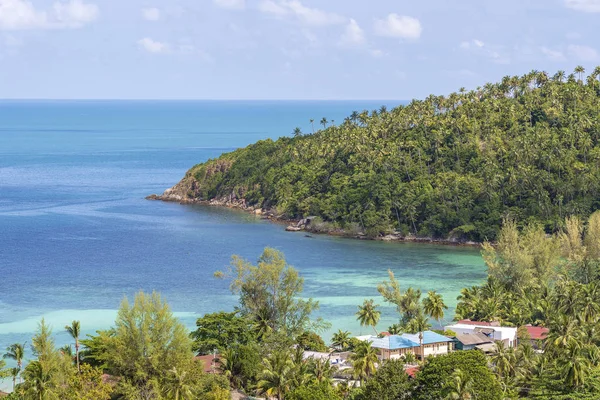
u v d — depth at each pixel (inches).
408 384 4448.8
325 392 4382.4
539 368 4906.5
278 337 5511.8
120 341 4690.0
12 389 5290.4
